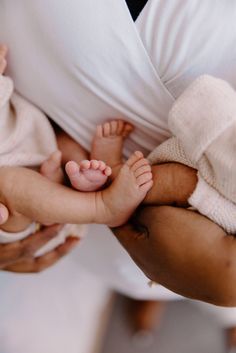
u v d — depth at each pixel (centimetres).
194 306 169
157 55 71
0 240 86
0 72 78
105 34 69
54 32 71
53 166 80
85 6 68
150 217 73
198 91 69
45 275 152
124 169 75
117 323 166
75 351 144
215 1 66
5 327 141
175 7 67
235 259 65
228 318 155
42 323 144
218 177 68
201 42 68
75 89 77
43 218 79
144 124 79
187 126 70
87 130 84
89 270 131
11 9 73
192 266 67
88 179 77
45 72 77
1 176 78
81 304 151
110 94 75
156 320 167
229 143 67
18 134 83
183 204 73
